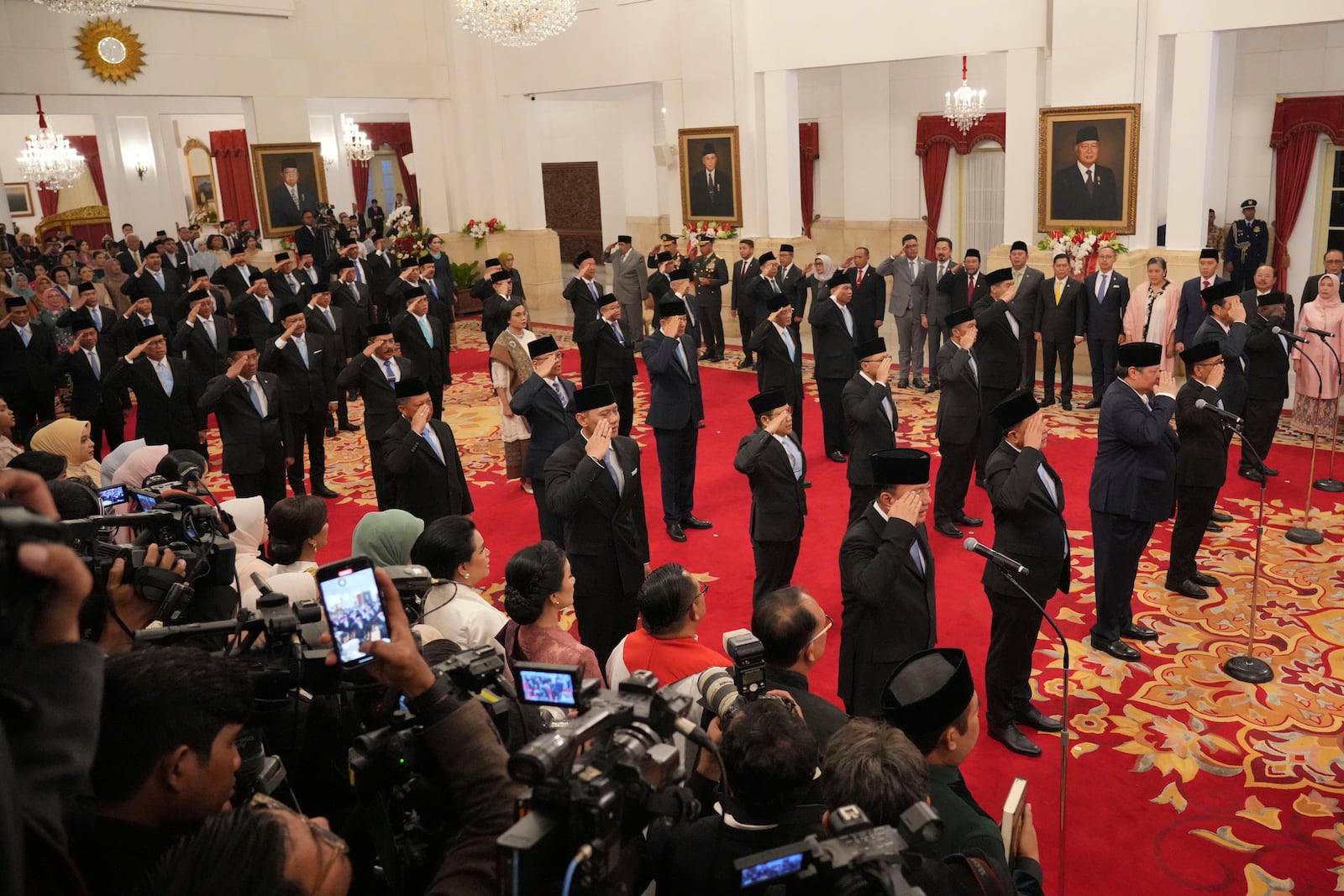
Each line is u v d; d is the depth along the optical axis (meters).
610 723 1.86
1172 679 5.77
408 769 2.01
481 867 1.83
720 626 6.72
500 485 9.89
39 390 11.02
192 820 1.74
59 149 20.34
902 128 18.83
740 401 12.53
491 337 13.18
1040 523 5.07
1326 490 8.48
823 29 14.44
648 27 16.61
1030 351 11.87
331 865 1.58
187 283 15.45
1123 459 5.83
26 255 17.91
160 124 20.73
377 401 9.01
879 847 1.79
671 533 8.29
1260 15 11.00
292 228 17.53
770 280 13.27
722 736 2.56
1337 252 9.68
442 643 2.86
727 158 15.81
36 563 1.18
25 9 14.55
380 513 4.86
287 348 9.42
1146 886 4.14
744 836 2.39
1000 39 12.91
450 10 18.84
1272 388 8.52
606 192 23.95
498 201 19.70
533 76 18.48
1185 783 4.83
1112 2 11.80
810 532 8.29
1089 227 12.46
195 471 4.43
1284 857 4.27
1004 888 2.35
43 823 1.15
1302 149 15.26
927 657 3.16
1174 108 11.74
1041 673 5.92
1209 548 7.52
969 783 4.92
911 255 12.66
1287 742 5.12
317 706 2.53
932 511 8.52
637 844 2.43
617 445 5.81
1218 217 16.23
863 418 7.32
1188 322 10.57
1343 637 6.14
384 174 27.56
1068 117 12.30
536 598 4.00
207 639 2.69
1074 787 4.85
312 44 17.41
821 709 3.45
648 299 18.61
